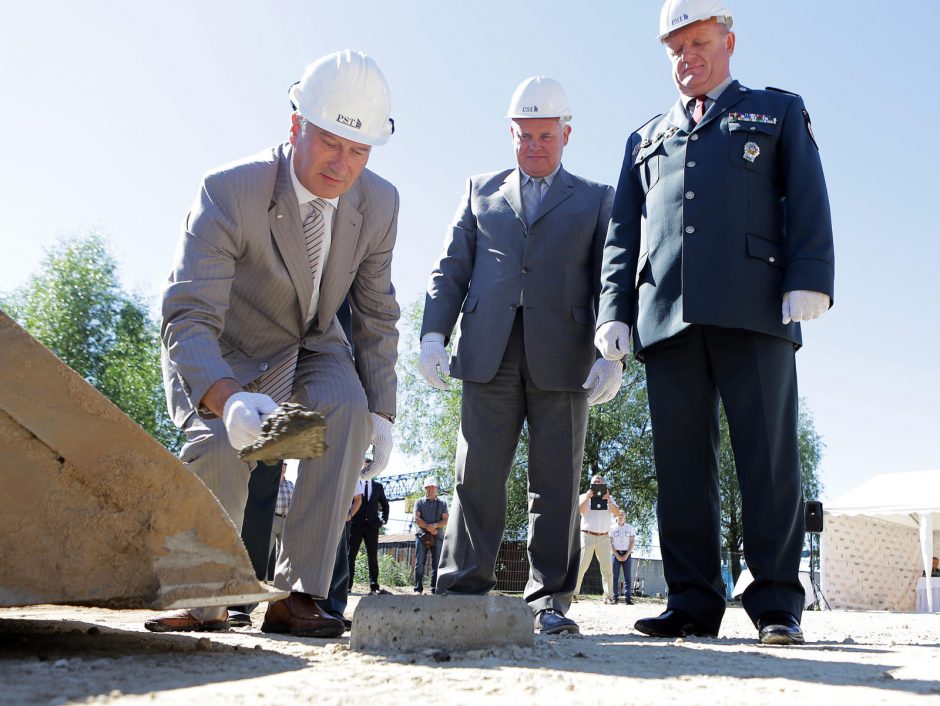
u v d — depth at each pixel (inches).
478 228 154.2
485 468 145.3
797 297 120.2
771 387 124.6
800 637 113.7
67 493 74.2
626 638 124.3
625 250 138.9
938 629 219.9
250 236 108.0
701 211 128.0
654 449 135.3
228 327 115.3
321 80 106.5
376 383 124.1
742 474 125.0
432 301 152.9
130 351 932.6
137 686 59.1
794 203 125.2
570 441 144.2
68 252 959.0
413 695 58.1
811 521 392.5
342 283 117.6
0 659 70.8
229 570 78.8
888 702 60.5
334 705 53.4
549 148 149.5
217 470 103.7
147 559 75.0
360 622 86.5
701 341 130.3
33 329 932.0
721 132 131.2
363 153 108.3
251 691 57.9
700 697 60.8
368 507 431.2
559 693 60.4
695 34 132.6
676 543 132.7
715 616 129.6
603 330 135.4
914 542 657.6
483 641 85.2
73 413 74.1
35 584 72.8
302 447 74.4
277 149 113.7
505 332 144.4
